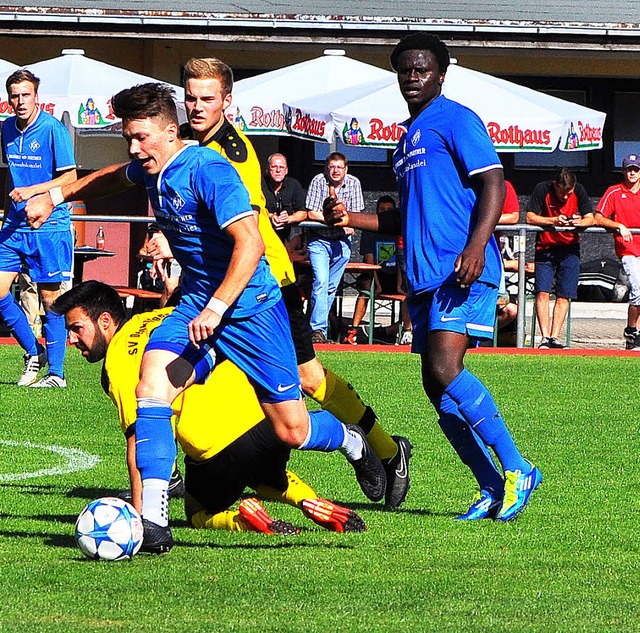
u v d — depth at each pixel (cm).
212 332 1194
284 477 1429
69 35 4850
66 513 1506
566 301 3631
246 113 3941
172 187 1228
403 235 1498
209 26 4862
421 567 1234
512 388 2789
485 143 1443
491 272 1475
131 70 5206
